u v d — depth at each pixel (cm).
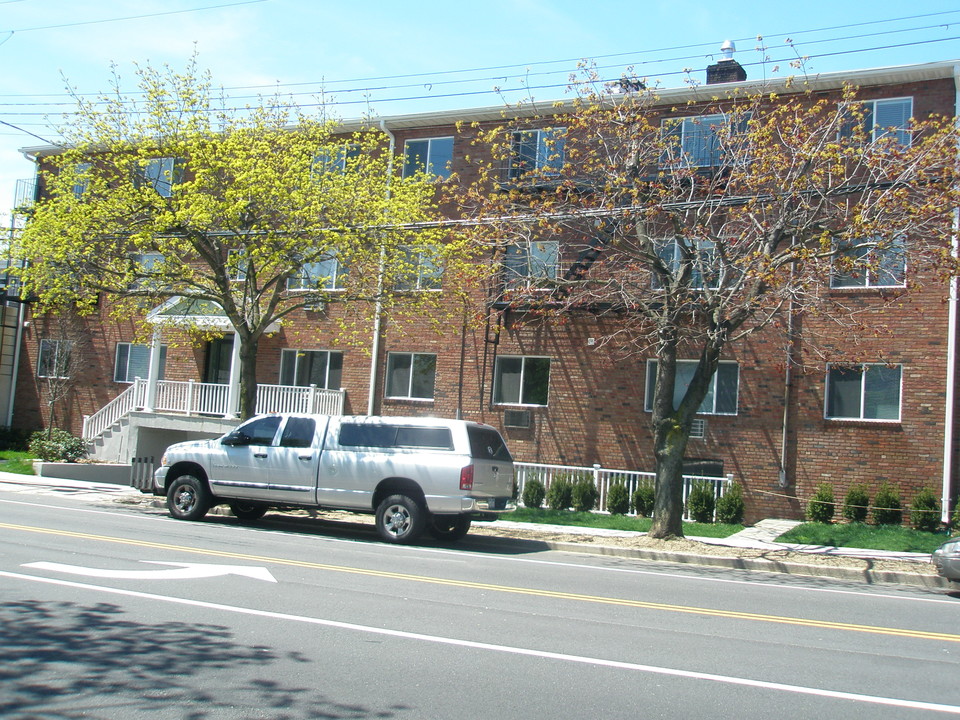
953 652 834
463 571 1212
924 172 1409
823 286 1764
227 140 1908
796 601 1119
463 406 2392
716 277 1834
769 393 2078
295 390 2488
